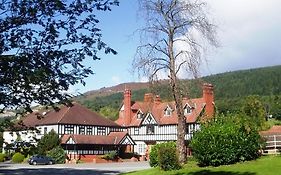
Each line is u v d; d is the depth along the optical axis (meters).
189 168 24.42
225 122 25.95
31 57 6.80
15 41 6.76
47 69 6.77
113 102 125.62
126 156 62.28
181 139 27.52
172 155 24.80
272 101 87.00
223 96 118.81
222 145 24.02
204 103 55.97
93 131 62.00
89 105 117.12
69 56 7.02
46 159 51.25
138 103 70.06
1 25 6.70
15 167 44.75
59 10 6.85
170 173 23.50
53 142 54.81
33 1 6.66
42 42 6.91
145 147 63.97
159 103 65.94
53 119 59.19
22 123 7.20
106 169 39.12
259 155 26.47
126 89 69.00
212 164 24.23
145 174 25.08
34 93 7.01
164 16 27.67
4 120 7.03
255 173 20.58
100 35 7.18
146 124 63.94
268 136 29.92
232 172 21.42
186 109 57.44
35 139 7.34
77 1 6.91
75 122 59.88
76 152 57.66
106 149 60.72
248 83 122.25
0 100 6.83
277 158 24.77
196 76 27.25
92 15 7.06
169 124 60.75
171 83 27.47
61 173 34.50
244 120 25.91
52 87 7.00
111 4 7.12
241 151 24.33
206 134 24.58
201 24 27.44
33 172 35.97
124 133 62.12
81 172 35.38
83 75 7.18
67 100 7.33
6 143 7.07
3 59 6.55
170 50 27.55
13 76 6.63
